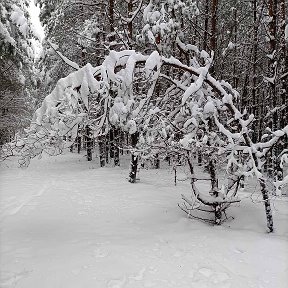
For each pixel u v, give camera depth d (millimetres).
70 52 22219
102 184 14836
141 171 18797
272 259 6672
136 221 9141
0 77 22125
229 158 8016
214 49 13570
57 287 5535
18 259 6508
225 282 5793
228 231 8234
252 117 8164
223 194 8539
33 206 10953
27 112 25031
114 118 7090
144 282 5691
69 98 6781
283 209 10266
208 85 9039
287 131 8117
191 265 6367
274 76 14883
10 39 19875
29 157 7527
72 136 7062
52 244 7293
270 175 16750
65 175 18031
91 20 18875
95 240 7516
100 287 5520
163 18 10906
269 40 15156
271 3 14477
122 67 8039
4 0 20938
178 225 8672
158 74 7527
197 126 7996
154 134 8805
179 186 14180
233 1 18156
